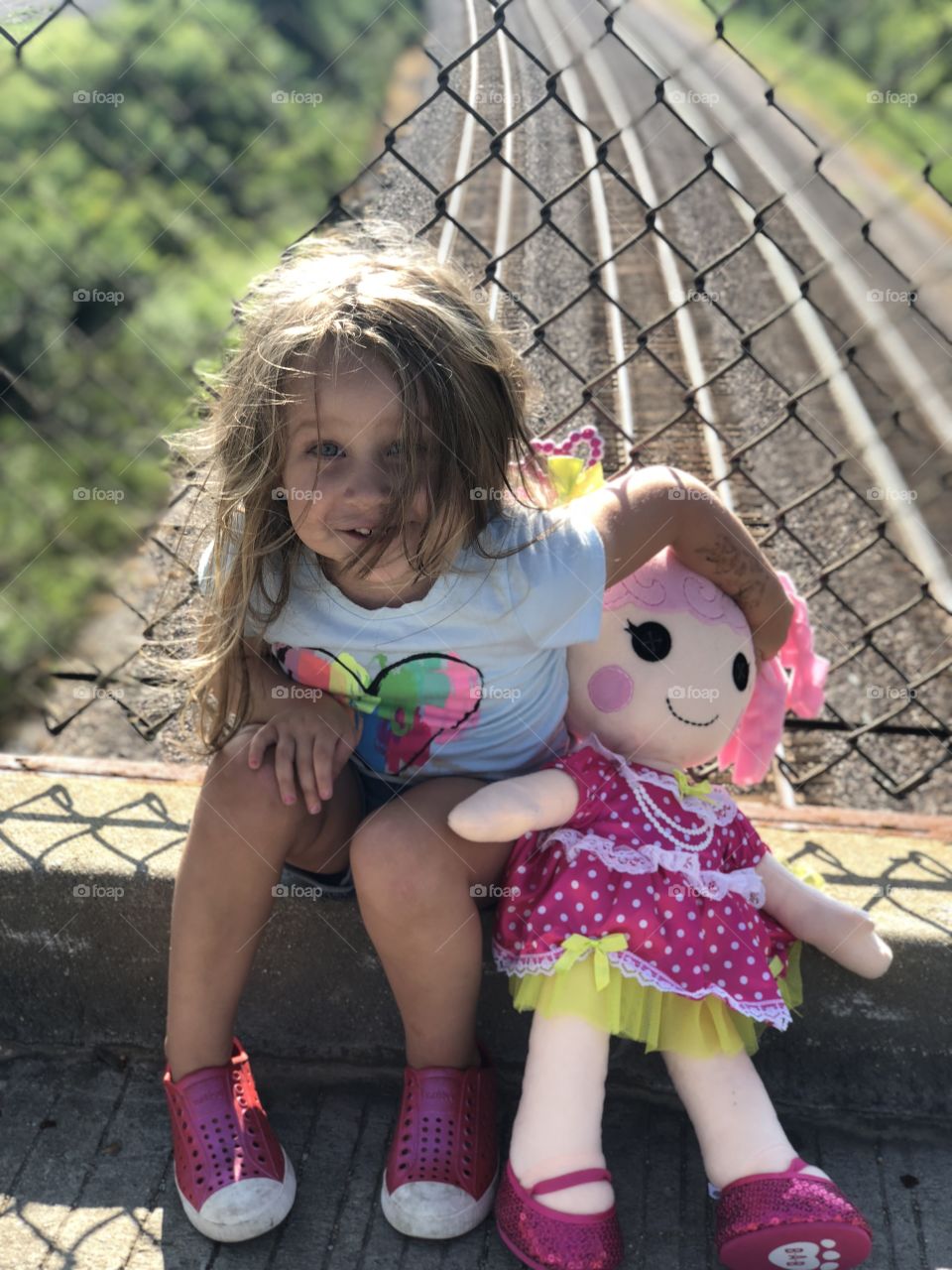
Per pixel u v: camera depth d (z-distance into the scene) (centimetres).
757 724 185
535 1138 145
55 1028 179
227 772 150
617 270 609
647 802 157
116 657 365
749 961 151
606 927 147
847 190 807
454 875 148
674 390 504
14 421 447
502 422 150
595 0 289
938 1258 150
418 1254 148
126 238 502
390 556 146
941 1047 170
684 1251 150
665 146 804
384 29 541
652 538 164
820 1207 138
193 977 152
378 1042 176
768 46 868
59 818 184
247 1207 145
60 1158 160
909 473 473
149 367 467
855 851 189
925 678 239
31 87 513
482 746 161
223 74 536
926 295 669
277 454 143
